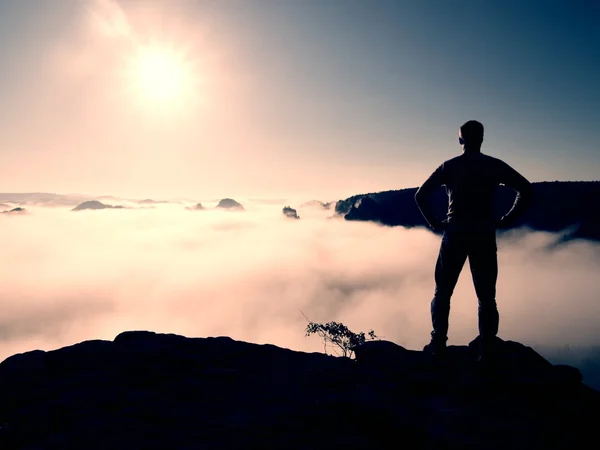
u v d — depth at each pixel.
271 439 2.88
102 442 2.78
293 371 4.46
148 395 3.59
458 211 4.38
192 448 2.71
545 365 4.77
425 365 4.70
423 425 3.25
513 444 3.12
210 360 4.67
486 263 4.36
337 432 3.03
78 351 4.53
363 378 4.24
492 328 4.39
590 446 3.19
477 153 4.46
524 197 4.20
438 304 4.73
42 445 2.74
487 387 4.15
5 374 3.99
